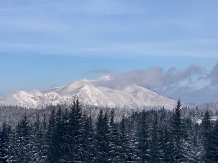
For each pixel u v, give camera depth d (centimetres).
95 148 6122
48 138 7544
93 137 6431
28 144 8144
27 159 8044
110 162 5972
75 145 6062
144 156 5988
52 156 6384
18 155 8219
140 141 6106
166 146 5897
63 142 6166
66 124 6294
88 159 6094
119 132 6406
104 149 6022
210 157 5425
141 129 6219
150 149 5897
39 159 7706
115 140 6219
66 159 6022
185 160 5753
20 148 8219
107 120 6250
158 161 5788
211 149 5456
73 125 6175
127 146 6188
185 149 5816
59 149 6203
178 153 5731
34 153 7981
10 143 8612
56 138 6391
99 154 5981
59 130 6359
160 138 6031
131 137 6656
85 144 6184
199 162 5794
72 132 6103
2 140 9256
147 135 6166
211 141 5488
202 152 5897
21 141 8250
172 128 6119
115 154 6091
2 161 8812
